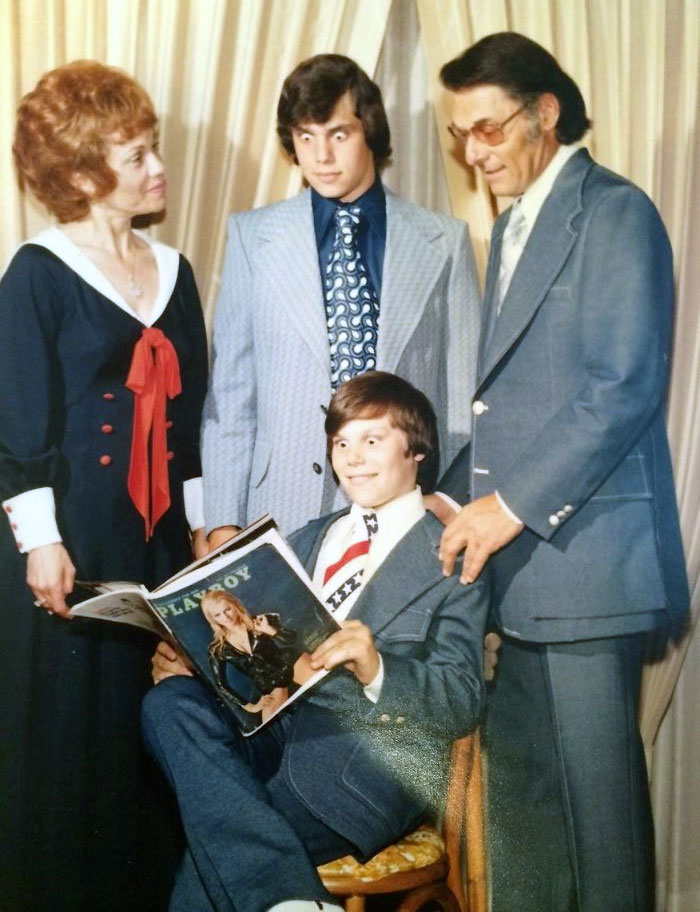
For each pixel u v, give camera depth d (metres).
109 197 1.99
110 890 2.03
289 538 1.96
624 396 1.74
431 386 2.06
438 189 2.37
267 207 2.10
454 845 1.84
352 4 2.26
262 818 1.60
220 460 2.07
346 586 1.87
